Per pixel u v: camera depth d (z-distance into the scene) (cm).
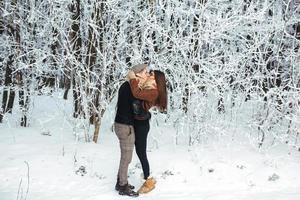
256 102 645
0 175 502
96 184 500
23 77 693
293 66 631
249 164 555
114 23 629
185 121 641
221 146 611
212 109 619
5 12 633
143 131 474
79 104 630
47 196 458
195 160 558
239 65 659
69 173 520
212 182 515
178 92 622
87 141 629
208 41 602
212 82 606
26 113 702
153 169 538
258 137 616
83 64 630
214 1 652
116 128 470
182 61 635
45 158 550
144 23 628
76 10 644
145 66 468
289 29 699
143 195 476
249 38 707
